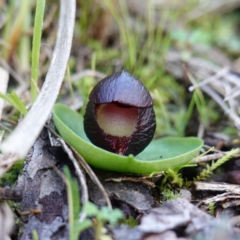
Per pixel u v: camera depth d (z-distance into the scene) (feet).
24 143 0.39
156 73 0.66
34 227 0.41
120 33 0.71
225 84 0.63
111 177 0.46
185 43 0.72
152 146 0.50
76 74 0.63
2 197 0.43
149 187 0.46
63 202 0.43
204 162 0.51
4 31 0.65
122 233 0.40
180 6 0.80
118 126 0.46
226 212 0.46
